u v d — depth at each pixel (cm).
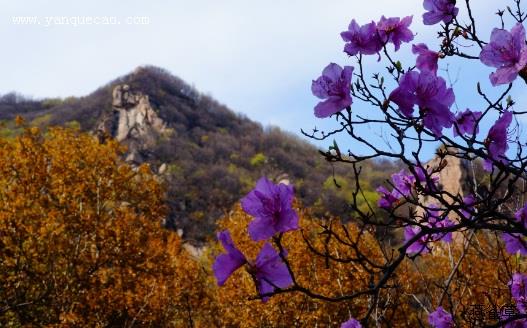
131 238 1464
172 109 10675
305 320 1302
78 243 1388
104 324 1371
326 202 6756
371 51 217
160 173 7994
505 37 187
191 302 1478
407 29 228
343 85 193
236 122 12488
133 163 8138
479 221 178
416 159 187
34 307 1295
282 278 163
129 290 1350
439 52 238
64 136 1573
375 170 8362
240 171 9538
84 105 10456
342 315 1292
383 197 262
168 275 1507
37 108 11875
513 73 183
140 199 1661
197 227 6756
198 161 9312
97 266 1388
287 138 12131
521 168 179
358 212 188
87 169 1567
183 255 1609
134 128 9362
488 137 201
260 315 1391
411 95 188
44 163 1497
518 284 280
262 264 166
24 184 1395
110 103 10250
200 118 11475
